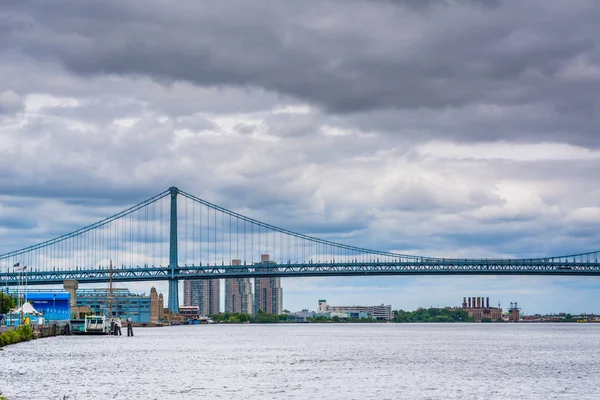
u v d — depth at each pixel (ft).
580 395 458.09
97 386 487.20
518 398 445.78
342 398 444.14
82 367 604.49
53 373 557.33
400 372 576.61
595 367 621.72
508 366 628.69
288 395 453.58
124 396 447.01
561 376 551.18
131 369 593.42
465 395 456.04
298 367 618.03
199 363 653.30
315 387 486.79
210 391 468.75
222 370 590.14
